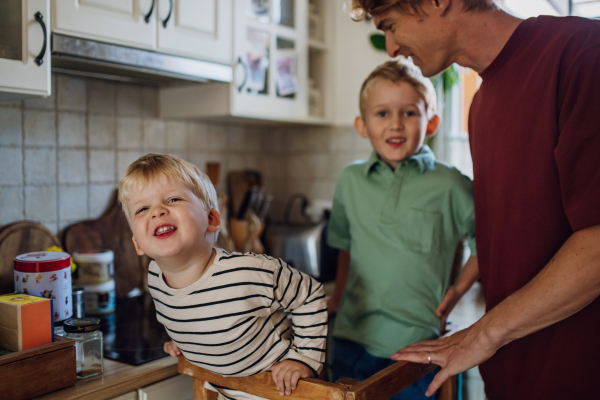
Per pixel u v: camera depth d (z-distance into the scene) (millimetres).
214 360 873
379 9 941
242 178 2061
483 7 898
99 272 1376
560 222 816
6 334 889
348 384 805
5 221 1331
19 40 1015
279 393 856
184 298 835
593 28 771
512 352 891
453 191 1168
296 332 927
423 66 974
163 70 1320
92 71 1419
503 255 906
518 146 862
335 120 2102
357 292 1201
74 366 919
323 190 2156
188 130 1846
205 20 1433
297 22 1816
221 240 1778
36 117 1393
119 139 1612
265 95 1687
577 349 803
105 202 1579
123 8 1211
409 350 927
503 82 896
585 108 728
